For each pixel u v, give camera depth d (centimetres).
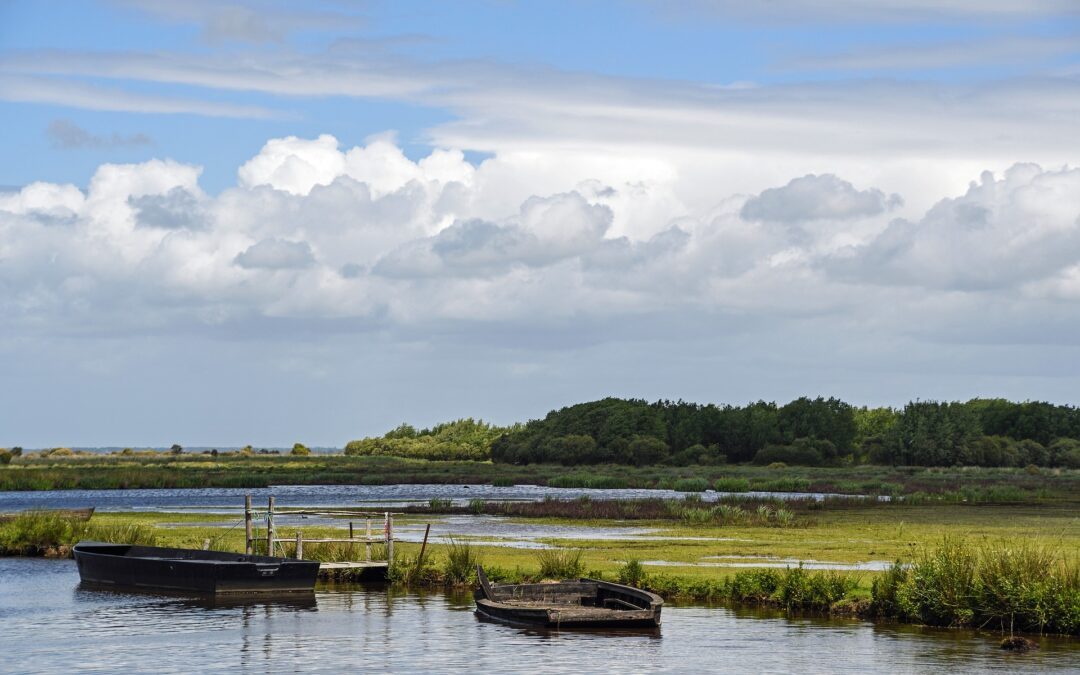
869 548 5219
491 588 3666
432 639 3186
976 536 5775
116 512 8156
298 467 17338
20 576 4581
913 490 11906
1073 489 11812
